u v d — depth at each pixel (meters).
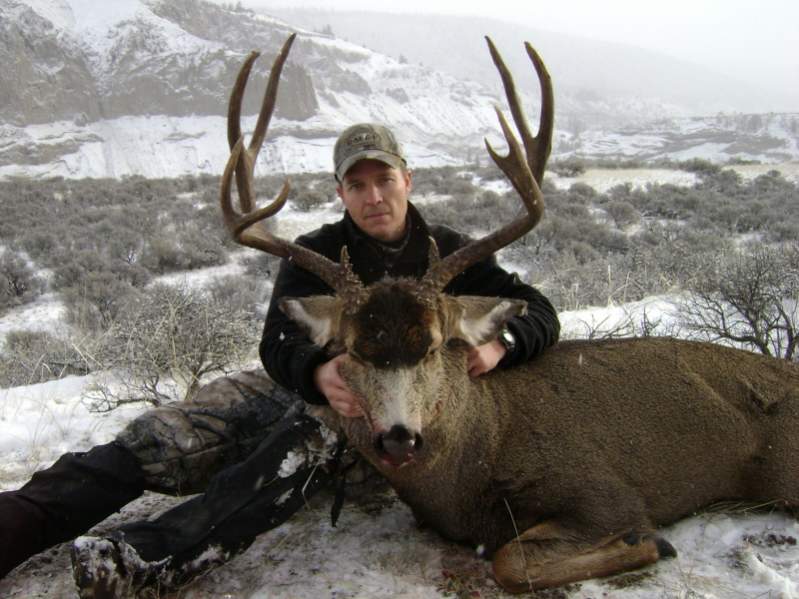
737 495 1.54
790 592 1.21
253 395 1.57
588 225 7.17
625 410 1.48
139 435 1.43
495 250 1.34
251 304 4.97
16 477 1.77
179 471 1.46
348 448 1.48
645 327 2.66
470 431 1.39
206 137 63.78
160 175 57.81
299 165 49.97
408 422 1.21
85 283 5.74
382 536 1.46
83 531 1.36
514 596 1.25
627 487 1.40
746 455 1.51
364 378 1.26
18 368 3.46
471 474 1.39
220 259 6.91
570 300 3.78
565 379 1.53
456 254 1.34
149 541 1.22
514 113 1.41
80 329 4.41
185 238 7.39
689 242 6.38
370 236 1.64
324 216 8.83
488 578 1.31
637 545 1.31
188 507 1.29
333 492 1.62
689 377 1.55
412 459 1.27
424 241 1.68
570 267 5.14
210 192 10.89
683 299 3.21
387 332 1.24
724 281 2.85
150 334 2.66
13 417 2.25
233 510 1.29
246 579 1.31
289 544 1.43
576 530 1.35
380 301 1.27
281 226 8.30
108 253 7.12
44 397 2.54
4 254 6.79
